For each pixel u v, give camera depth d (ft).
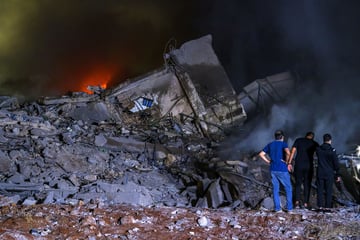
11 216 20.80
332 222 22.91
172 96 65.10
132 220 21.04
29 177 37.65
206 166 48.91
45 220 20.12
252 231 21.02
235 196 40.68
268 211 26.91
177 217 22.97
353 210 27.71
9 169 38.45
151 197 36.83
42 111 57.06
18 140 44.29
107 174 42.19
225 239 19.29
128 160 47.09
